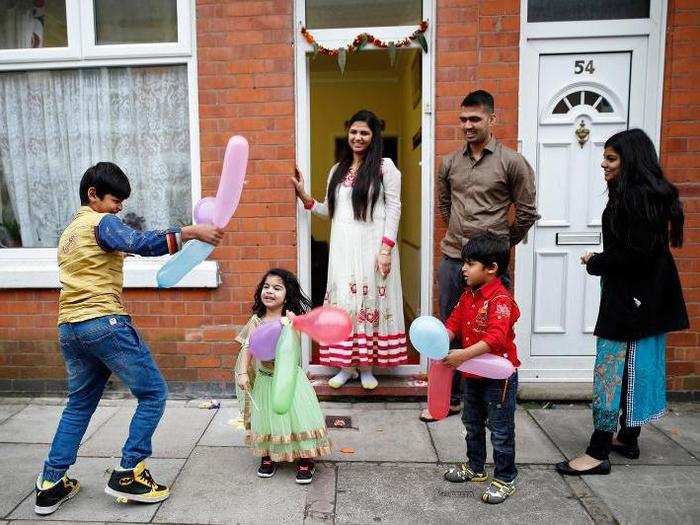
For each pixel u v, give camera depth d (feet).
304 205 13.10
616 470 10.06
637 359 9.68
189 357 13.30
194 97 13.03
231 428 11.78
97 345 8.52
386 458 10.52
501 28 12.32
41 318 13.39
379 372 13.58
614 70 12.80
